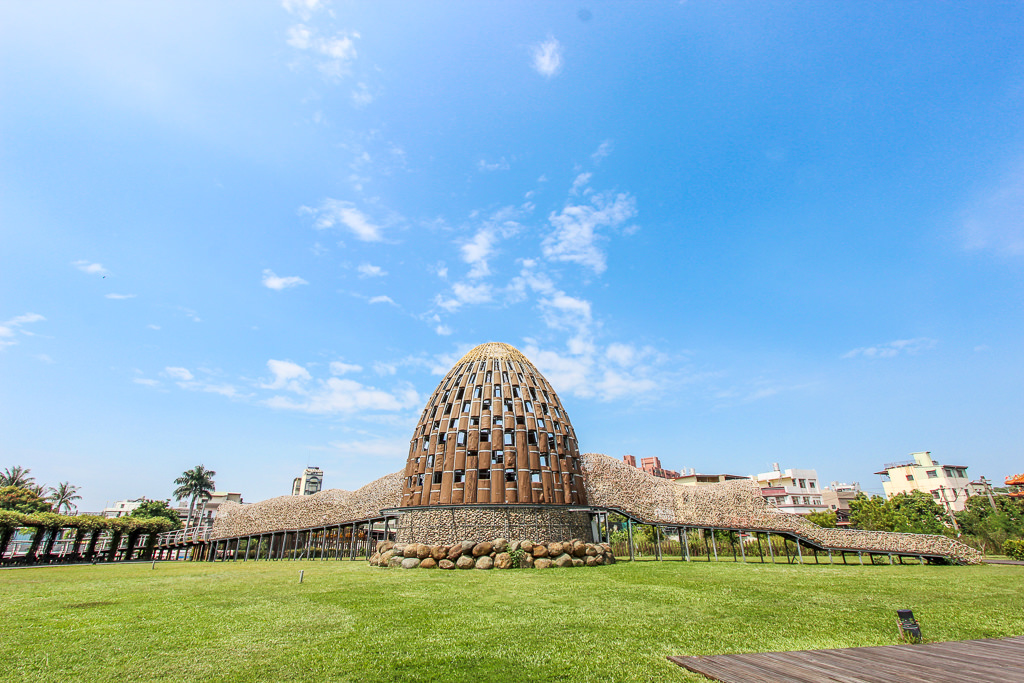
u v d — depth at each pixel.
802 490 89.94
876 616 14.67
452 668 9.90
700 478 83.62
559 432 39.62
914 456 91.25
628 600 17.81
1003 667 8.65
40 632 13.26
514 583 22.80
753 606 16.53
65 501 85.00
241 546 55.09
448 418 39.09
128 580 26.28
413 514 36.12
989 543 46.94
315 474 108.94
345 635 12.70
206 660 10.59
